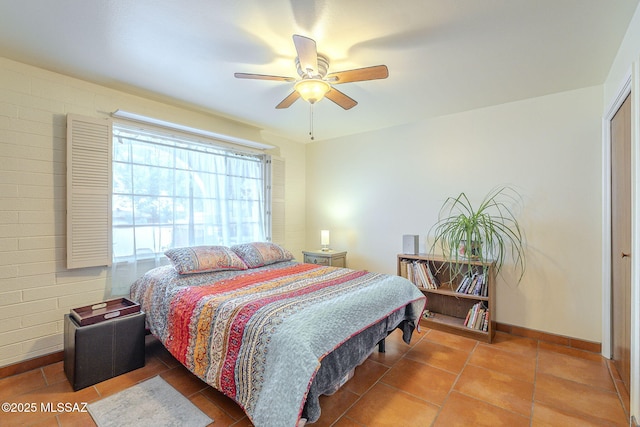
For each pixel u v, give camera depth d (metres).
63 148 2.40
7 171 2.16
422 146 3.51
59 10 1.63
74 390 2.01
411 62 2.17
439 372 2.27
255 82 2.53
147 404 1.87
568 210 2.69
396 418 1.76
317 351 1.51
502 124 3.00
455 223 3.12
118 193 2.73
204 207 3.37
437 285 3.22
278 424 1.34
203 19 1.70
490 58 2.12
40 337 2.30
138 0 1.55
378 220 3.89
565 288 2.71
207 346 1.86
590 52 2.03
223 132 3.52
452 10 1.61
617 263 2.27
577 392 2.01
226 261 2.87
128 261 2.78
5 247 2.15
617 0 1.53
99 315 2.14
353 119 3.49
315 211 4.52
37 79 2.29
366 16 1.67
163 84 2.57
